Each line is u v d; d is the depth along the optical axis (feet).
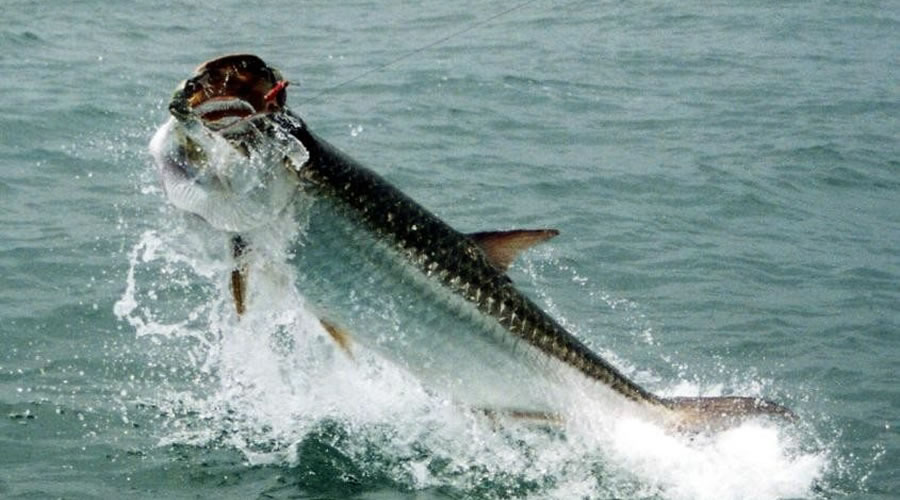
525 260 37.73
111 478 24.43
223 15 74.49
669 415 27.25
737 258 39.22
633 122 54.49
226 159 22.72
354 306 24.75
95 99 52.29
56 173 42.45
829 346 33.22
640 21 77.00
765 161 49.60
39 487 23.84
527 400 26.43
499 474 25.96
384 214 24.53
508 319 25.80
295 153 23.22
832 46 72.59
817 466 26.99
